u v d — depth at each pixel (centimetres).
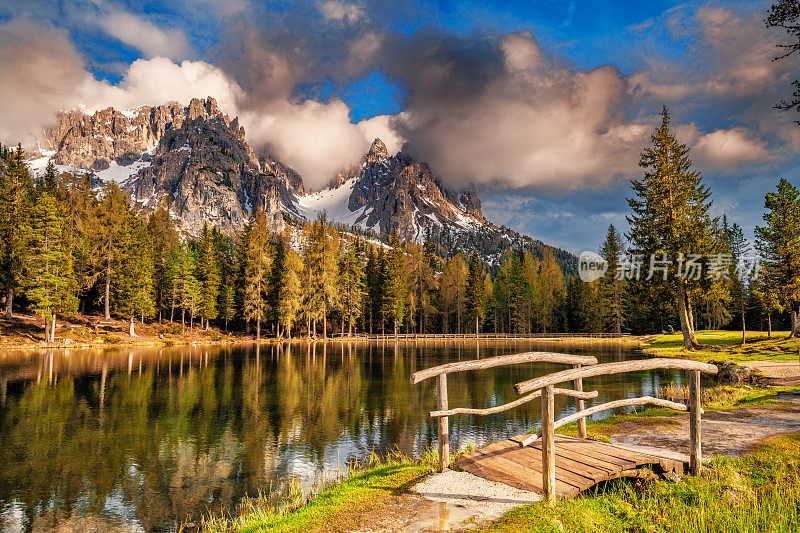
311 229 7300
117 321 6119
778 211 4225
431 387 2452
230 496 988
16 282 4956
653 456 664
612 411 1700
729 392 1661
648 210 3825
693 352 3553
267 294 7338
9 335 4478
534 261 10381
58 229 4797
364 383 2600
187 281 6738
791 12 1441
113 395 2156
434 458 838
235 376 2844
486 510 516
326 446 1354
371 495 582
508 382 2684
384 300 8319
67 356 3772
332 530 480
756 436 881
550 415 539
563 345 6138
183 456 1260
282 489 1017
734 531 505
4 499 979
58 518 888
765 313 6556
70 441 1404
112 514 905
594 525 490
